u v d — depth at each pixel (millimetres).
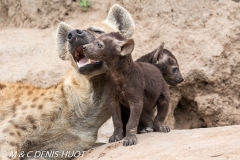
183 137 9414
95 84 10828
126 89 9641
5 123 10516
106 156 9188
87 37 10086
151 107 10508
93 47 9391
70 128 11047
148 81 10031
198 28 15734
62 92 11023
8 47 16328
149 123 10727
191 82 14977
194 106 15461
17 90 11328
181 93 15156
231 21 15742
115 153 9156
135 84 9648
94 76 10594
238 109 15133
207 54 15156
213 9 15953
